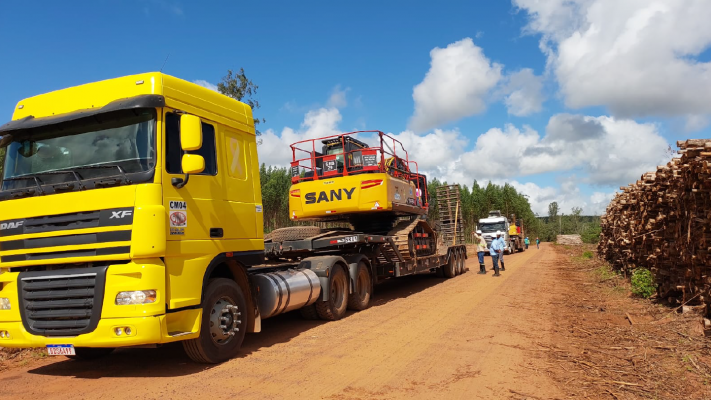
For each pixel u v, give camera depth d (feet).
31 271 17.66
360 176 37.04
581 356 20.04
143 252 16.34
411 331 25.22
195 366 19.19
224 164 21.12
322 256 31.14
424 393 15.51
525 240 156.56
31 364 20.68
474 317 29.12
